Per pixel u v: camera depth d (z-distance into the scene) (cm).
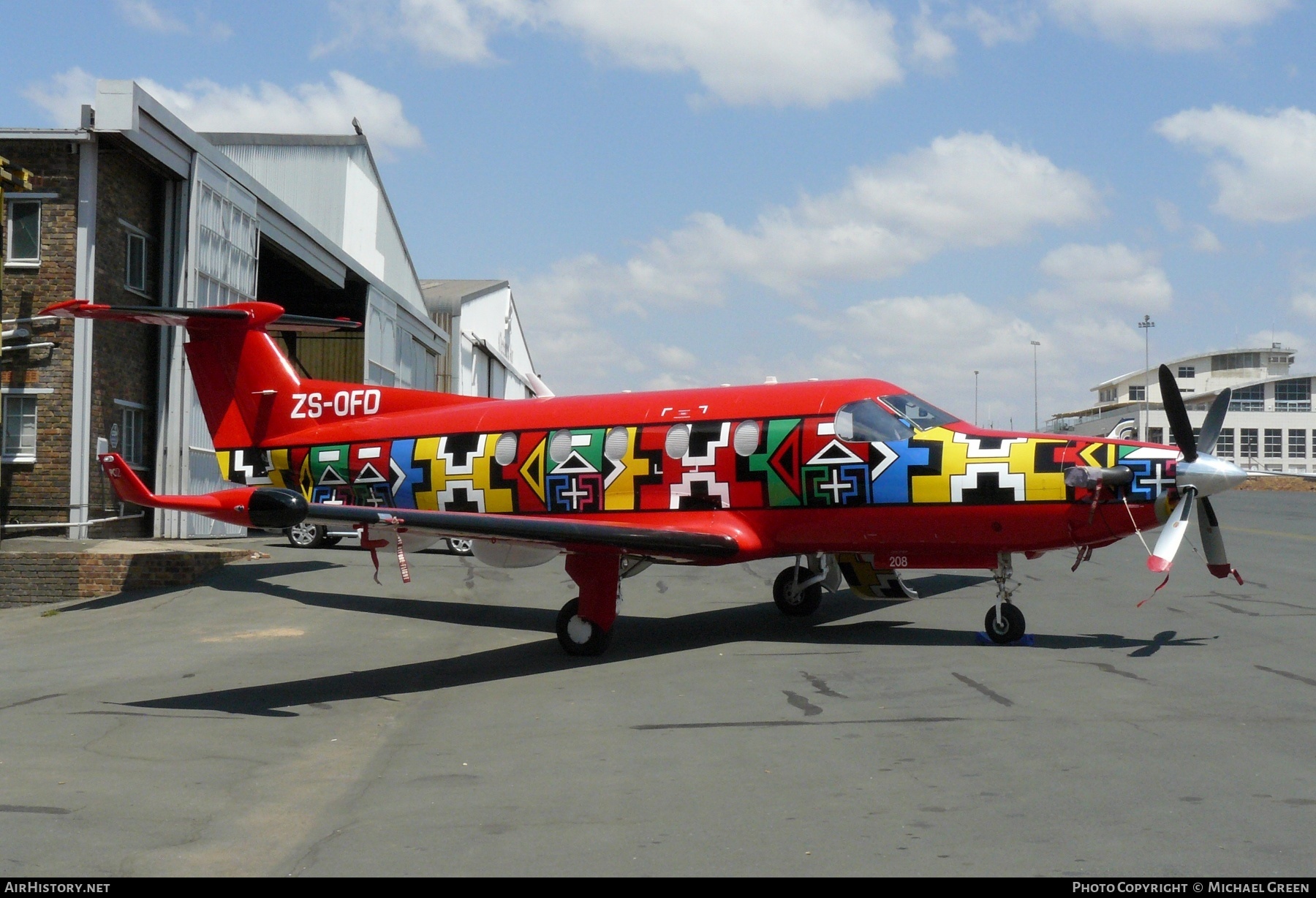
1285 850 459
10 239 1758
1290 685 791
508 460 1252
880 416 1079
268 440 1459
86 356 1752
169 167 1894
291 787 616
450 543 1942
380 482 1355
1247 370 8675
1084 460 988
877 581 1171
